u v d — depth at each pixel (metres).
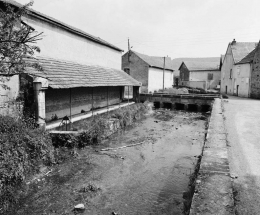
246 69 27.81
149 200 6.44
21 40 6.38
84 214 5.77
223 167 4.57
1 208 5.80
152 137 13.36
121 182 7.53
